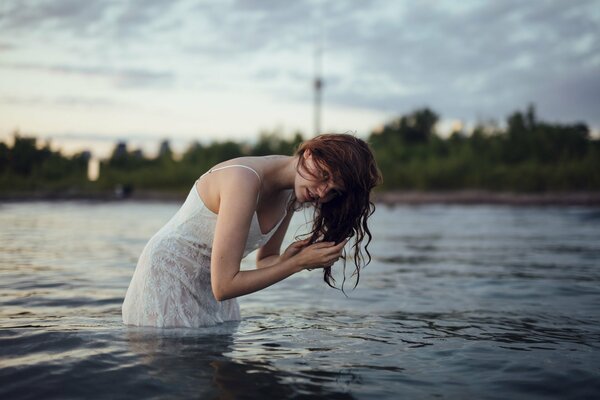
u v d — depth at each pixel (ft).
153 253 7.90
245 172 7.20
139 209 60.44
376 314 9.43
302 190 6.90
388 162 120.98
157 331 7.55
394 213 60.59
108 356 6.31
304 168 6.80
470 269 16.34
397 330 8.17
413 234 31.68
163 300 7.84
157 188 121.80
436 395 5.40
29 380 5.51
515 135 123.24
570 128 122.52
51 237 24.43
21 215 42.73
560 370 6.24
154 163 135.33
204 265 7.97
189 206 7.77
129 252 18.92
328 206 7.03
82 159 101.86
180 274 7.86
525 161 117.80
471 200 93.15
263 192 7.40
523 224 41.70
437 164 114.73
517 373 6.11
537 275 14.99
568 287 12.79
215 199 7.47
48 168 88.84
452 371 6.16
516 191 103.19
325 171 6.69
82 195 96.58
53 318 8.43
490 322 8.87
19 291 11.07
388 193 108.47
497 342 7.50
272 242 8.44
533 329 8.37
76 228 30.42
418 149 135.95
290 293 11.64
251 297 11.07
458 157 118.52
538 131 121.80
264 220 7.64
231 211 7.02
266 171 7.39
